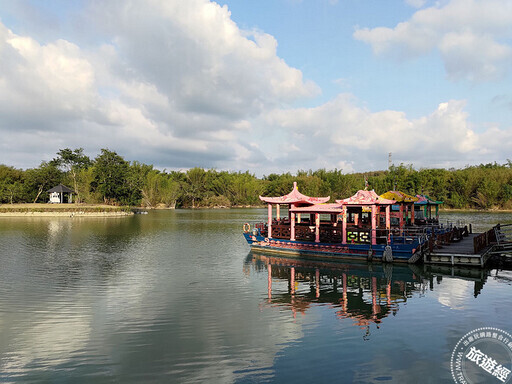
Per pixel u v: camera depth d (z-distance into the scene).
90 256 28.41
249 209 121.75
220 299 16.70
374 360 10.34
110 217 76.19
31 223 57.97
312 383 9.05
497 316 14.15
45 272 22.33
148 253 30.17
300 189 122.06
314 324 13.32
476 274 22.09
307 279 20.89
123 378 9.35
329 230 28.53
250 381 9.17
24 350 11.05
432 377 9.37
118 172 100.88
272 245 30.03
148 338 11.98
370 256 25.80
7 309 15.01
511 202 95.50
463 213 87.50
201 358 10.48
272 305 15.74
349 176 115.62
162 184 121.00
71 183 99.12
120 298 16.77
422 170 102.00
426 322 13.52
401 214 30.75
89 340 11.82
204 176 138.50
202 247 33.84
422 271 23.06
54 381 9.19
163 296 17.14
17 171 102.06
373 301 16.36
